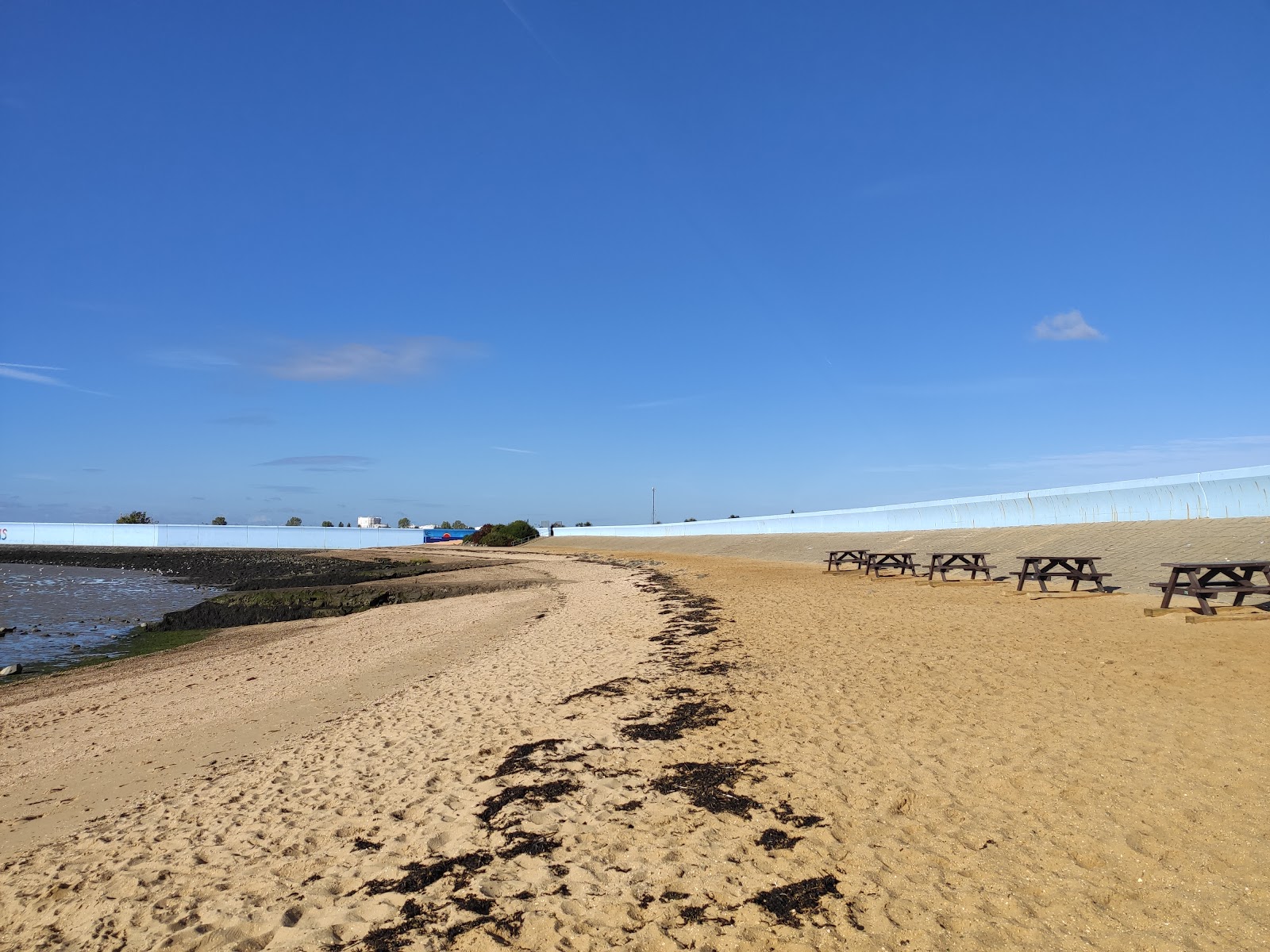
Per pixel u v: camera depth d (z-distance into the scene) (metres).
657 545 64.44
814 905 4.55
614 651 14.05
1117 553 18.83
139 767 9.82
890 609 16.05
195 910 5.43
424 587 34.91
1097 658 9.64
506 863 5.56
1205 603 11.56
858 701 8.62
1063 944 3.91
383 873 5.63
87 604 34.81
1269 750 5.88
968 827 5.28
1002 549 24.42
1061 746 6.49
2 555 76.19
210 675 16.39
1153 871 4.45
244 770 9.04
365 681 14.35
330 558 68.25
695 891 4.88
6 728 12.56
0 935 5.34
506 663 14.30
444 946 4.54
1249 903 4.02
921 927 4.20
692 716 8.79
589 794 6.73
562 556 57.44
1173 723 6.75
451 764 8.16
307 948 4.68
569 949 4.38
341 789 7.82
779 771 6.70
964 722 7.45
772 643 12.91
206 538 87.50
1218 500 18.33
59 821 8.04
